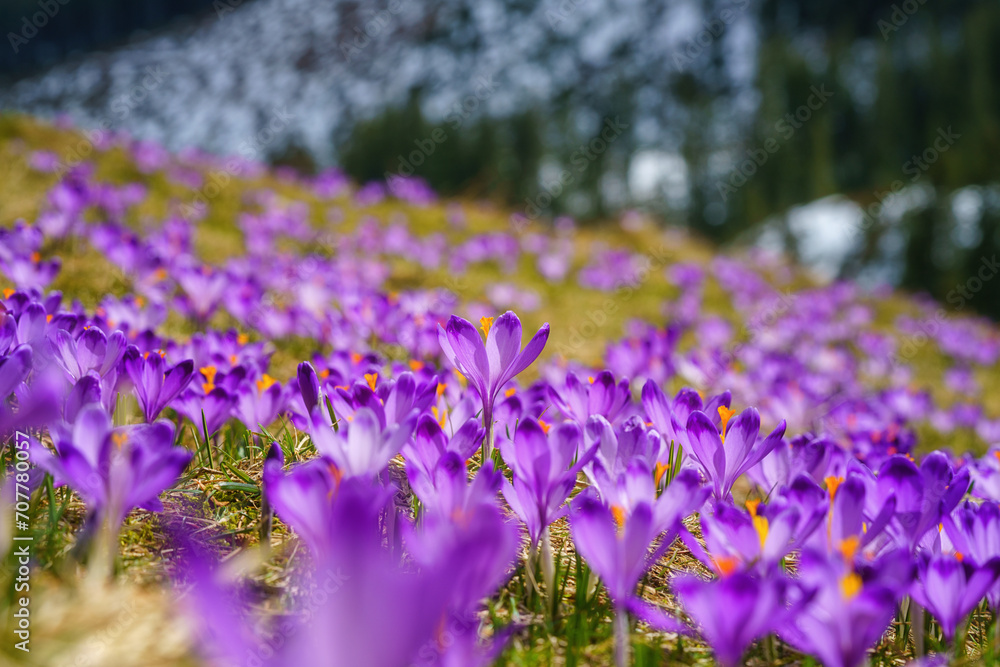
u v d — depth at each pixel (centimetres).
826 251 3434
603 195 5134
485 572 93
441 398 189
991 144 3709
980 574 127
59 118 1085
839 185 6544
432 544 101
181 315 411
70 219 525
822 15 10281
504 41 11262
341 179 1203
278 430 236
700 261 1355
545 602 146
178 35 12812
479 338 161
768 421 415
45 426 174
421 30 11706
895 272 3145
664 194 5912
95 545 117
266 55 11631
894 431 372
